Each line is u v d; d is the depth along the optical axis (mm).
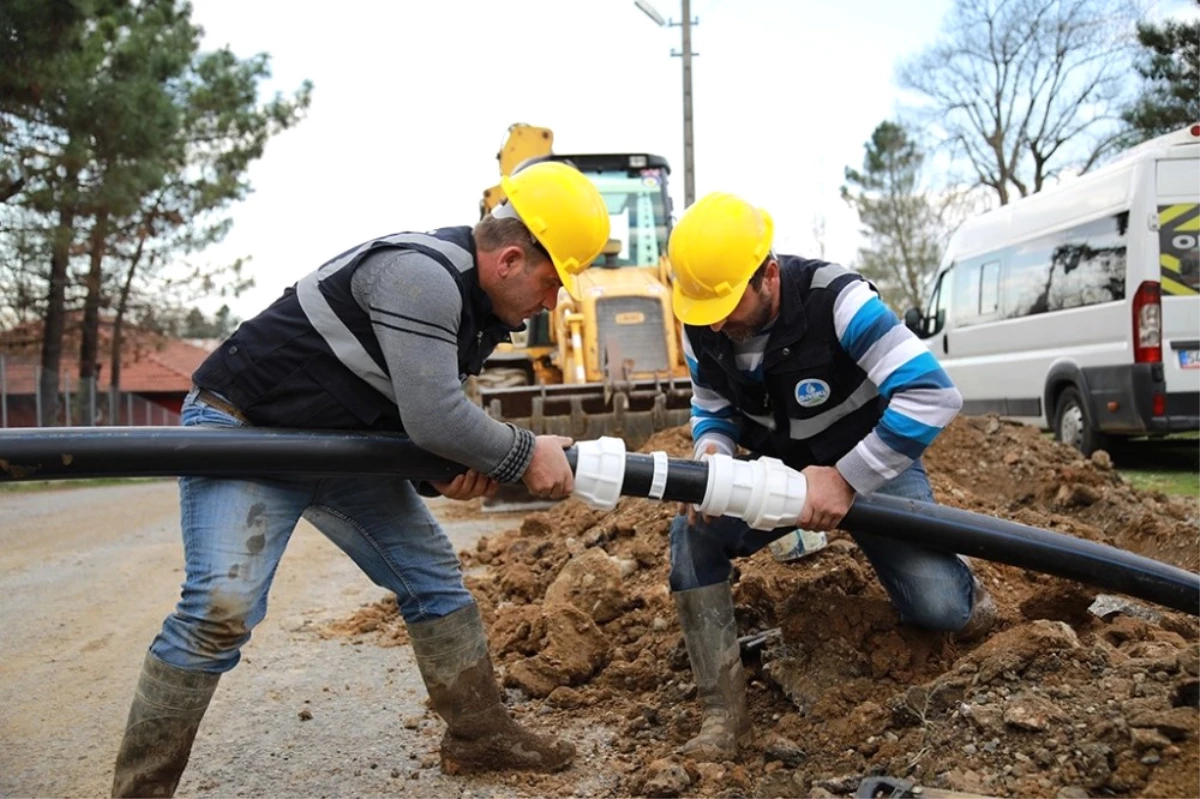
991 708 2938
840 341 3084
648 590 4547
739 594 4145
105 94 18625
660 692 3869
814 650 3594
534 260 2850
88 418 24984
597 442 3057
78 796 3377
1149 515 5828
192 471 2686
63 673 4758
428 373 2670
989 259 12078
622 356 9648
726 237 3010
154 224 24125
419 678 4492
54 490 15555
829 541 4414
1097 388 9875
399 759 3568
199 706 2762
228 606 2732
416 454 2865
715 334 3203
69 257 21625
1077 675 3049
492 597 5453
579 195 2883
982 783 2703
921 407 2938
